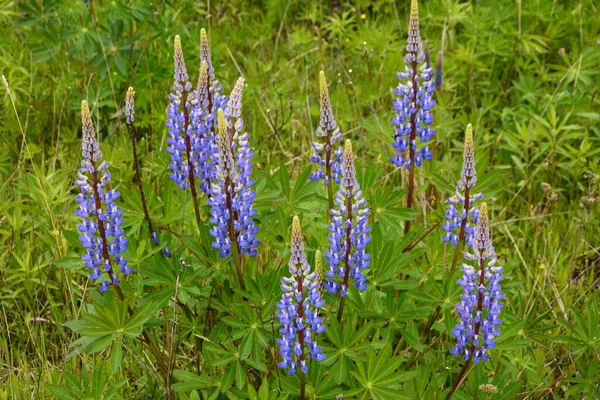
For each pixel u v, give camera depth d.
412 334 4.32
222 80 7.22
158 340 4.84
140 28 7.32
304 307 3.73
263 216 4.53
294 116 7.19
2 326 5.12
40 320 5.04
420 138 4.61
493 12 8.04
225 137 3.86
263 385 3.96
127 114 4.32
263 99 7.24
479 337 4.02
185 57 7.01
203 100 4.36
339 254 4.00
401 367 4.75
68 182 6.18
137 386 4.72
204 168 4.43
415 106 4.53
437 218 5.45
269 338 4.21
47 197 5.67
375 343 4.16
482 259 3.77
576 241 5.58
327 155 4.48
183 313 4.66
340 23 8.06
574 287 5.51
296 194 4.64
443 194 6.31
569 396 4.85
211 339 4.30
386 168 6.45
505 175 6.57
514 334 4.28
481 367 4.34
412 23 4.36
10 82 6.71
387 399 3.95
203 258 4.38
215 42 7.58
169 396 4.17
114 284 4.13
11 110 6.68
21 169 6.27
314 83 7.74
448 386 4.70
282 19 8.34
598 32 7.96
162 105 6.79
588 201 5.72
